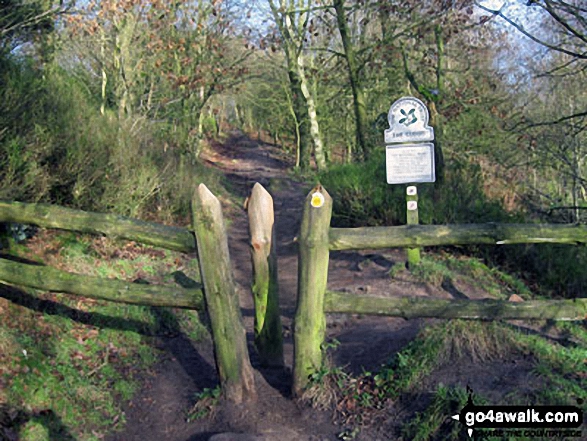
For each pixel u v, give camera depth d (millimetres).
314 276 4410
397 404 4402
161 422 4551
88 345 5367
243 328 4520
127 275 7375
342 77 23969
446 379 4426
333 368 4730
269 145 49531
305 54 26078
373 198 10781
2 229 6227
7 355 4559
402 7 16094
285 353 5621
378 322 6230
